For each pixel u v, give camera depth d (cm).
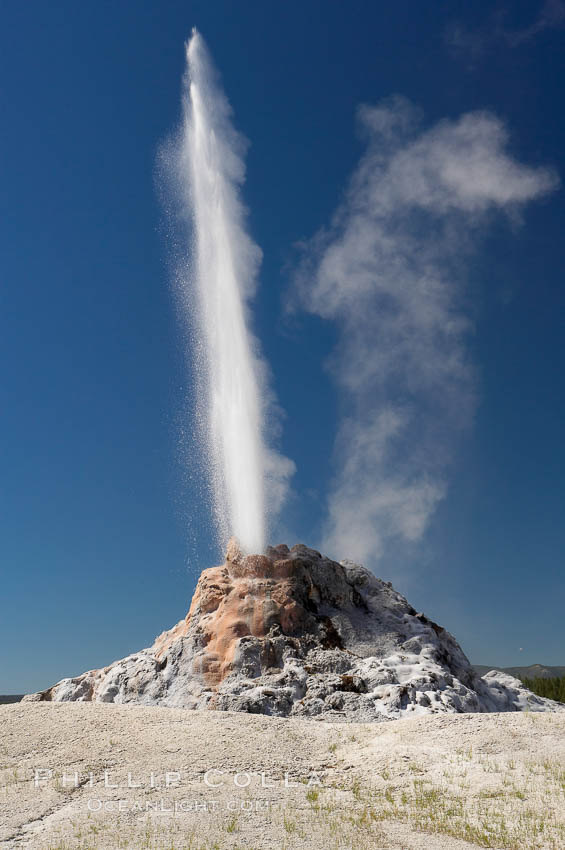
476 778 1738
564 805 1557
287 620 3316
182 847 1381
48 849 1388
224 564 3709
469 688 3397
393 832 1480
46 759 1891
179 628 3634
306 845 1402
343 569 3725
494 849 1389
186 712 2270
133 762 1861
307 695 2850
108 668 3525
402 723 2177
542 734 1991
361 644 3306
